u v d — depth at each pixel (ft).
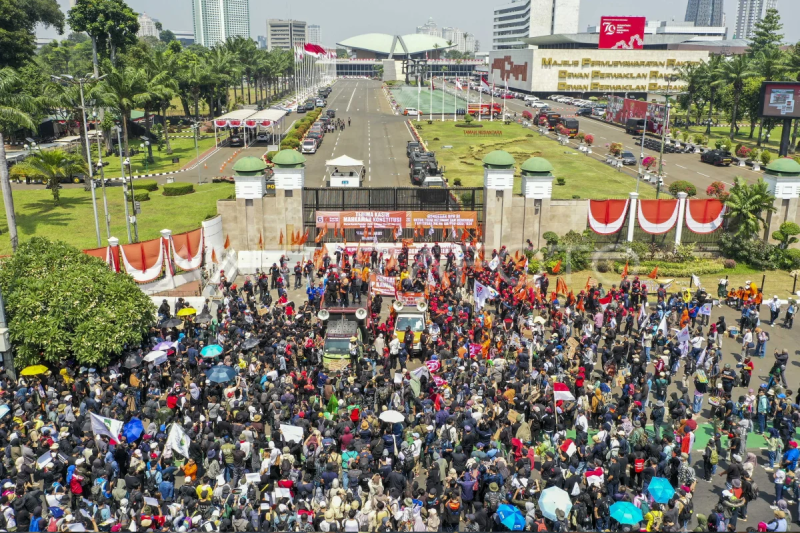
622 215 146.20
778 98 248.11
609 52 571.69
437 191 150.41
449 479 62.75
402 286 122.83
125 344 93.97
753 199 144.15
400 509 59.00
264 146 312.91
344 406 77.00
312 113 401.70
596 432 81.20
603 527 61.72
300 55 458.09
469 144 315.37
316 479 67.21
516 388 82.07
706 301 115.75
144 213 186.60
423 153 242.58
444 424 74.02
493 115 445.78
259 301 125.59
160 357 86.38
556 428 79.10
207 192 215.10
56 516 57.72
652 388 92.53
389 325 109.70
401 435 73.92
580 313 107.45
